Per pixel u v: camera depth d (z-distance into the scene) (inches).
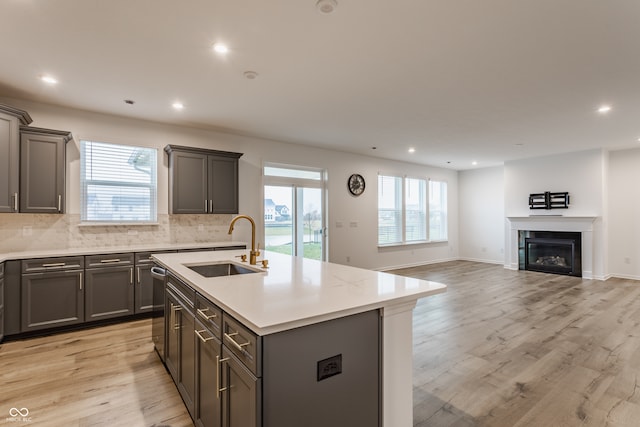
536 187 274.2
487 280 237.6
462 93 134.0
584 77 118.0
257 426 43.9
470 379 96.1
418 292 62.0
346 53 101.7
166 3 77.3
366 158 271.6
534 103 144.7
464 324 143.3
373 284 68.8
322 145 232.4
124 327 140.1
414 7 78.9
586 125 179.3
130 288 147.3
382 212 285.6
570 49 98.4
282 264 97.7
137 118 167.0
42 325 128.6
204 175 178.5
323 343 50.3
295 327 46.8
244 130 191.5
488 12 80.8
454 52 100.8
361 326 55.2
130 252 147.6
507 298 186.9
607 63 107.3
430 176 323.6
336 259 250.2
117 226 163.2
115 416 78.2
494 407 82.3
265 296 58.6
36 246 144.3
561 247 261.1
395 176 296.2
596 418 77.5
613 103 144.3
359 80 121.6
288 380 46.7
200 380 67.7
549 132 194.5
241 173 204.2
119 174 164.7
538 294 196.2
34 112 143.1
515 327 139.6
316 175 244.2
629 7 78.3
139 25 86.3
